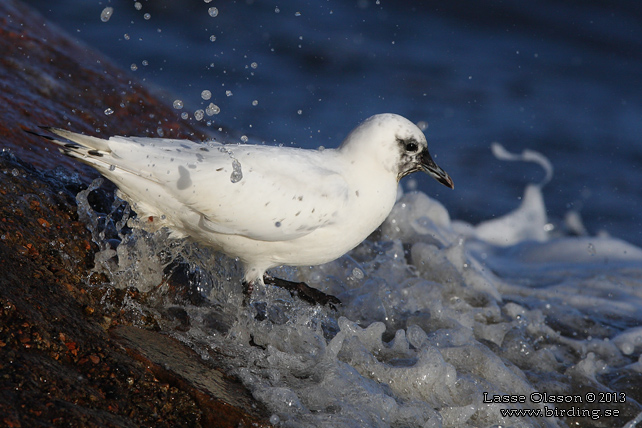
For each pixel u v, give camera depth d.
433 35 34.84
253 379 7.95
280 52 28.97
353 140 9.09
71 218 9.16
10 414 6.01
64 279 8.10
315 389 8.08
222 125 16.33
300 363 8.56
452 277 12.58
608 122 27.41
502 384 9.66
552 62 34.00
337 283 11.51
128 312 8.41
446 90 28.33
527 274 15.01
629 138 26.11
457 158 22.67
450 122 25.44
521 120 26.42
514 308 12.34
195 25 30.09
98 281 8.51
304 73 27.45
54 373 6.73
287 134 20.92
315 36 31.28
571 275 14.83
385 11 36.62
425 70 30.08
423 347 9.66
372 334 9.68
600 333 12.11
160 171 8.12
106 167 8.13
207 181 8.15
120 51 26.06
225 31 30.02
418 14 37.06
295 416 7.55
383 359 9.51
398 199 15.12
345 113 24.00
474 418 8.83
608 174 23.06
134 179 8.22
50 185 9.66
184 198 8.25
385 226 13.98
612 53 36.41
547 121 26.72
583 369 10.55
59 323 7.38
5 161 9.51
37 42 15.20
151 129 13.98
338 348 9.03
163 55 26.39
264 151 8.57
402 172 9.27
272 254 9.16
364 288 11.36
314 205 8.55
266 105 23.31
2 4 16.42
